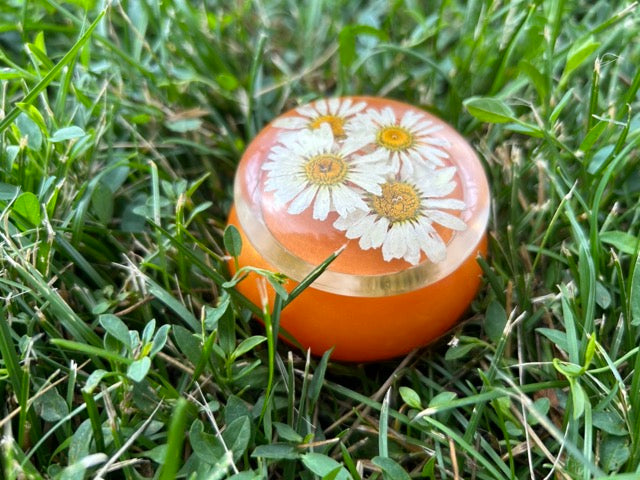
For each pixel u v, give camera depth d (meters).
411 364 0.14
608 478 0.10
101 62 0.18
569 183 0.14
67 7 0.19
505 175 0.16
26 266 0.12
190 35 0.18
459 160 0.13
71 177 0.15
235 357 0.12
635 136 0.15
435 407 0.12
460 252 0.12
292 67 0.19
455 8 0.19
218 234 0.16
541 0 0.17
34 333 0.13
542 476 0.12
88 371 0.13
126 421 0.12
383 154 0.12
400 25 0.20
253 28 0.20
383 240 0.12
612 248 0.14
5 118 0.14
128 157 0.15
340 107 0.14
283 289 0.11
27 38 0.17
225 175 0.17
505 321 0.13
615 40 0.17
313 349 0.13
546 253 0.14
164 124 0.17
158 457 0.11
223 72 0.18
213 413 0.12
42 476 0.11
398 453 0.12
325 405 0.13
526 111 0.17
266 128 0.14
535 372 0.13
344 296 0.12
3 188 0.13
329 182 0.12
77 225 0.14
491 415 0.13
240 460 0.12
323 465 0.10
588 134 0.14
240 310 0.13
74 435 0.11
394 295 0.12
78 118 0.16
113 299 0.14
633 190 0.16
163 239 0.14
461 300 0.13
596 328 0.14
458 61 0.17
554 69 0.17
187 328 0.14
